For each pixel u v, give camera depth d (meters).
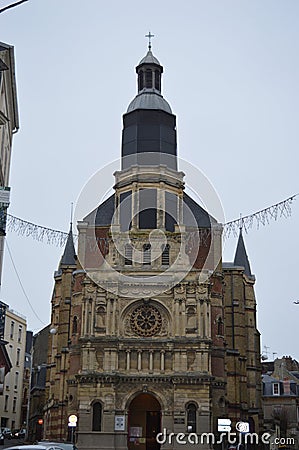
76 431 71.25
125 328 75.38
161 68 93.25
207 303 75.44
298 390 105.62
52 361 87.19
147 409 76.62
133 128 87.25
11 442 84.06
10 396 108.94
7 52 44.38
